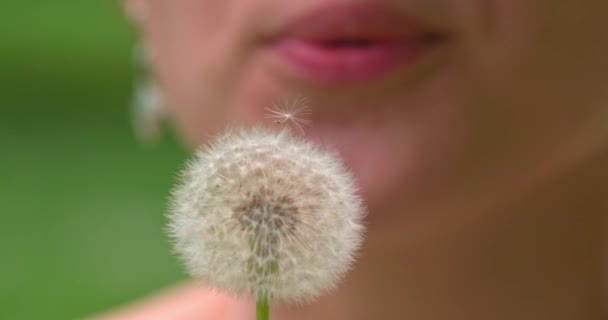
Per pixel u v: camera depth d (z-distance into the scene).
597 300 0.65
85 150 2.13
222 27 0.59
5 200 1.73
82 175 1.94
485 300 0.64
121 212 1.69
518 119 0.58
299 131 0.49
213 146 0.49
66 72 2.93
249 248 0.47
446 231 0.62
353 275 0.63
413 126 0.57
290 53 0.57
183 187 0.48
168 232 0.48
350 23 0.56
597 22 0.58
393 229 0.60
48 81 2.81
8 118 2.41
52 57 3.05
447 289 0.63
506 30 0.57
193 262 0.47
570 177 0.63
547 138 0.59
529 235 0.63
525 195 0.62
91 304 1.30
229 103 0.60
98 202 1.75
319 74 0.57
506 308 0.64
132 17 0.76
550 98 0.58
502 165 0.59
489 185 0.59
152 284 1.38
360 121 0.57
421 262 0.63
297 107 0.54
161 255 1.49
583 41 0.58
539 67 0.58
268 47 0.58
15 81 2.78
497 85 0.58
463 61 0.57
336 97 0.57
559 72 0.58
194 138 0.63
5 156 2.05
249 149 0.48
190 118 0.63
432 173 0.58
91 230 1.61
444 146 0.57
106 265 1.46
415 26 0.56
